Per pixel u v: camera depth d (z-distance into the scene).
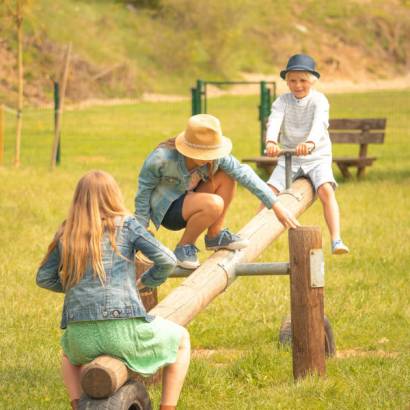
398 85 127.12
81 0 114.12
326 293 19.88
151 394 13.28
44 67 93.12
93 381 9.98
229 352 16.14
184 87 106.81
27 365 14.86
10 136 60.03
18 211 29.45
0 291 19.91
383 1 149.50
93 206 10.48
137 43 110.19
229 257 13.74
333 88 119.19
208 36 115.50
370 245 24.77
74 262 10.31
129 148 53.62
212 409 12.94
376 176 40.31
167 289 20.31
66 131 63.75
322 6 141.25
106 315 10.21
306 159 17.70
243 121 71.00
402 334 17.16
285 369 14.64
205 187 13.70
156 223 13.59
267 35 128.50
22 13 45.25
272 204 13.30
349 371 14.40
